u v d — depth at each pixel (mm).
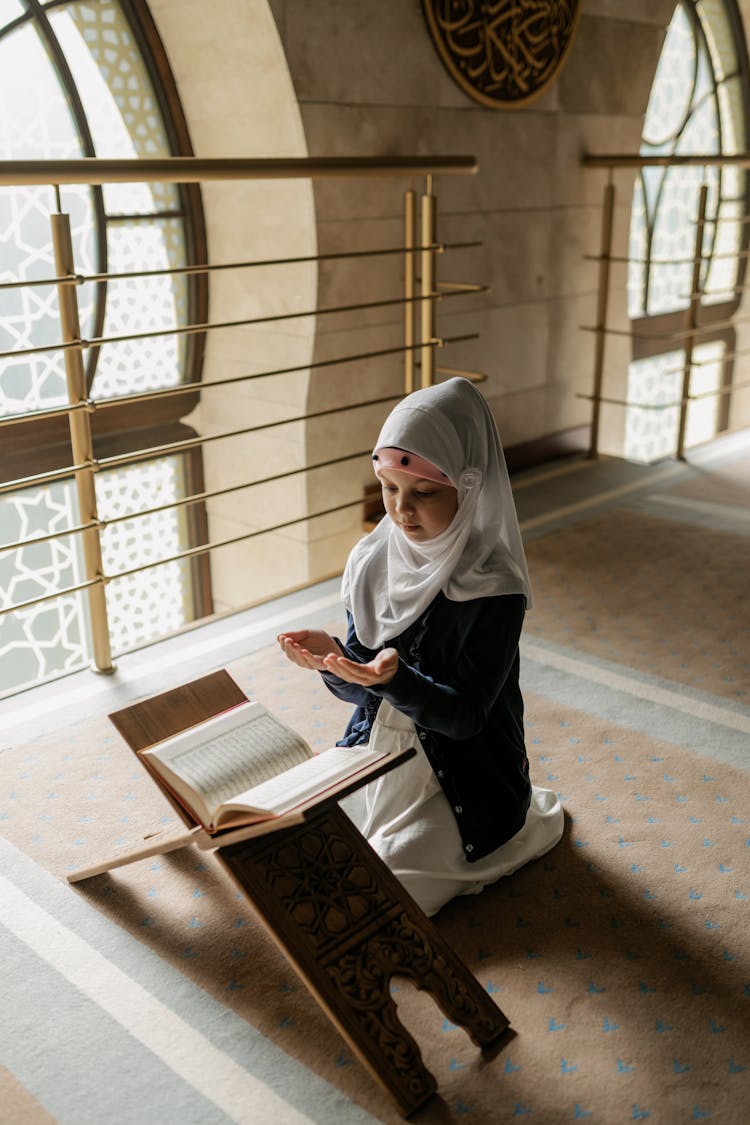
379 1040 1684
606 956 2008
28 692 3104
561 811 2389
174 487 5422
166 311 5062
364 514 5230
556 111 5332
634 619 3609
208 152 4801
